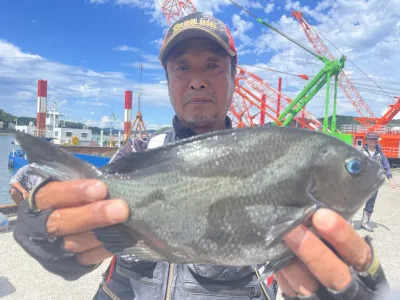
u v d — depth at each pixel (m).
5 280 1.26
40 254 0.47
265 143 0.48
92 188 0.44
